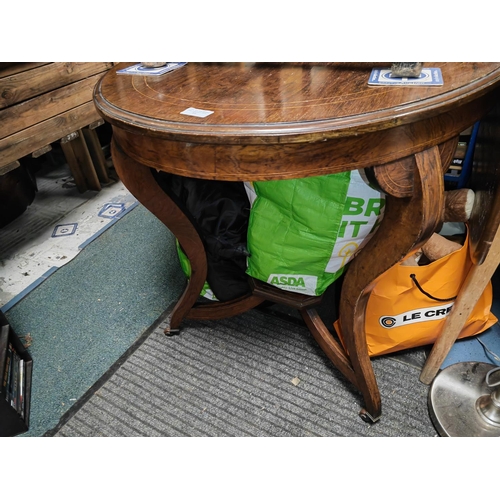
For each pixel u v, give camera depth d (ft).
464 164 3.99
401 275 2.84
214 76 2.42
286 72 2.33
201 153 1.94
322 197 2.53
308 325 3.20
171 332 3.86
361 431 3.04
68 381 3.58
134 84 2.46
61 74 4.93
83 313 4.22
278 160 1.87
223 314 3.66
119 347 3.84
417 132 1.83
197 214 3.15
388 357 3.52
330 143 1.81
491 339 3.54
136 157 2.26
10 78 4.39
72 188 6.44
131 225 5.47
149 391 3.45
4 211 5.58
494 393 2.87
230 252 3.21
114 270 4.73
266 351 3.69
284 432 3.08
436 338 3.24
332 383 3.38
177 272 4.62
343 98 1.91
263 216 2.85
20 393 3.39
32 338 3.99
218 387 3.43
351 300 2.60
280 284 3.07
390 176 1.95
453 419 2.96
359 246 2.69
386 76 2.06
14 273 4.82
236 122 1.84
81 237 5.33
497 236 2.52
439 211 2.04
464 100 1.79
